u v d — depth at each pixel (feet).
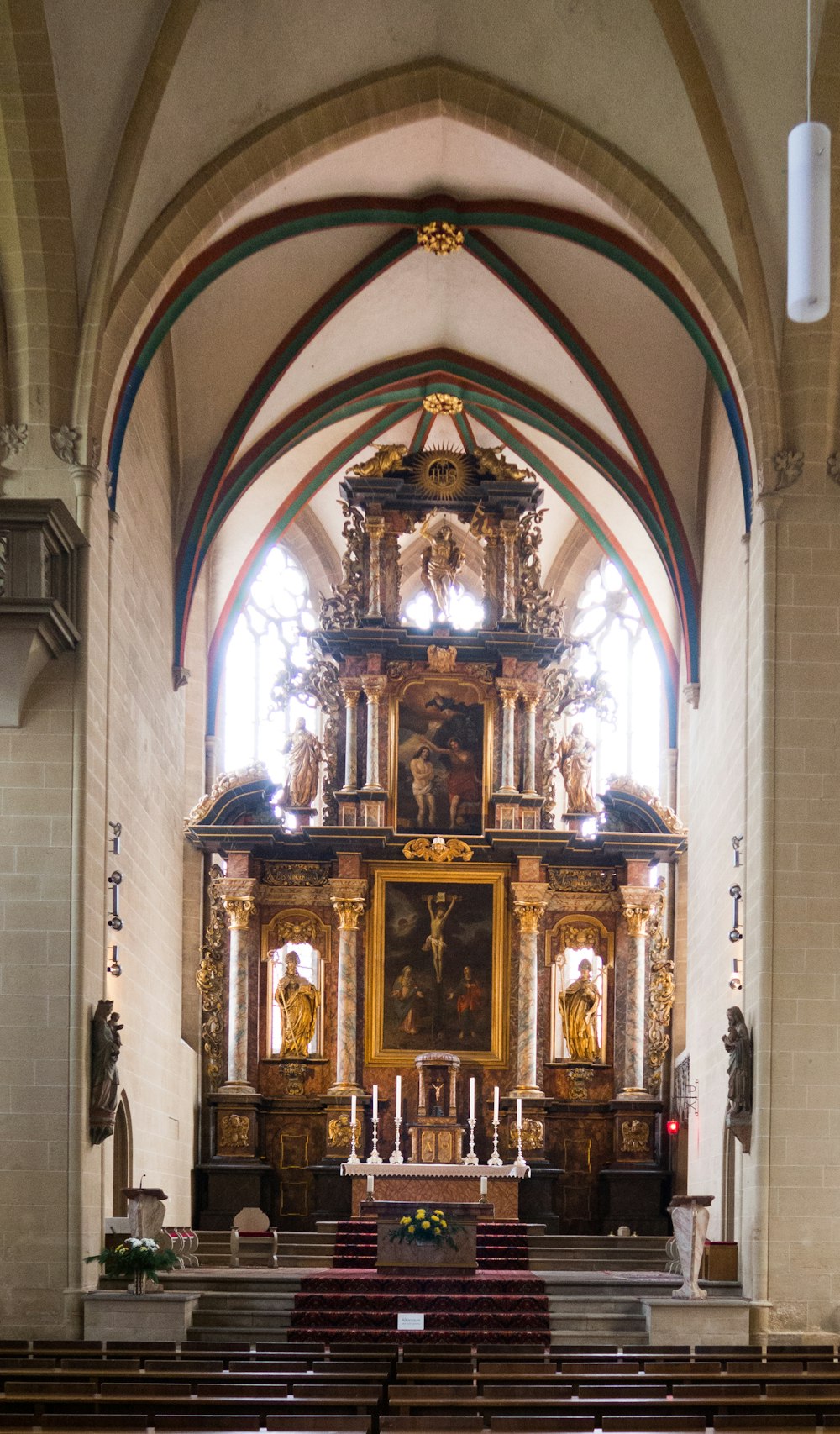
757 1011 77.30
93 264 77.10
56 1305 72.38
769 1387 49.60
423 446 124.16
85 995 74.74
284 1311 78.54
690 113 76.48
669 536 104.37
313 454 118.62
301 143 81.41
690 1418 43.57
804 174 39.52
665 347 98.37
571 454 117.39
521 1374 53.31
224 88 78.02
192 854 114.11
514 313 103.71
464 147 87.61
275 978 113.91
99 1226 76.02
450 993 112.37
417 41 80.28
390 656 116.06
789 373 79.92
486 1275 85.46
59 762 75.82
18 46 71.56
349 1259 95.81
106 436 79.56
